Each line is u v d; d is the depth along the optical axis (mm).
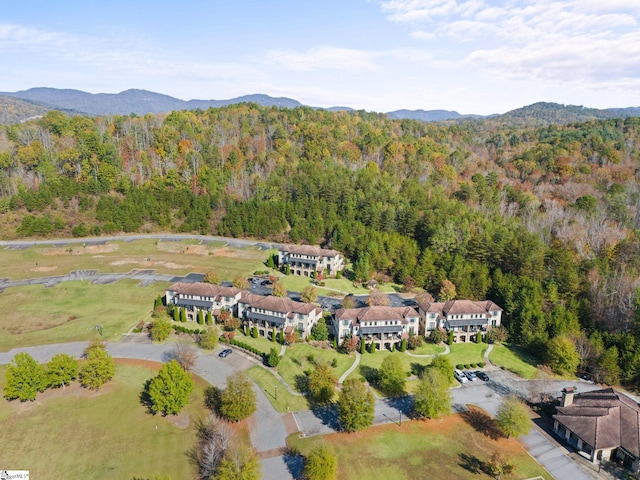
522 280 122938
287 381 93062
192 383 83000
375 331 107500
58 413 80750
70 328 112938
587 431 75500
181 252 175875
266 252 176000
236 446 69000
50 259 163375
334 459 65938
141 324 115188
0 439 73938
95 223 195375
